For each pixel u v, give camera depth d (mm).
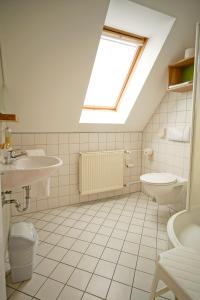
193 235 1567
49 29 1425
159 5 1549
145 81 2201
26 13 1301
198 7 1667
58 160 1467
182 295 764
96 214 2305
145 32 1908
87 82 1932
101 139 2678
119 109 2691
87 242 1746
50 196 2418
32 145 2230
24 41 1436
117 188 2758
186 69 2123
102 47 2154
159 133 2617
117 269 1423
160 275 894
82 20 1448
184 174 2268
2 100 1624
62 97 1975
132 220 2162
